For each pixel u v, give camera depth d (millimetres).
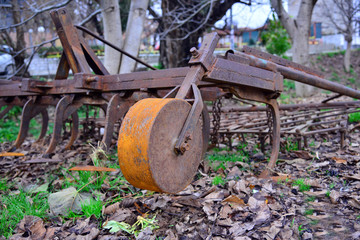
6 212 2682
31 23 12734
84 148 5398
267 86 3219
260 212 2490
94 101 4277
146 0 8172
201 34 14344
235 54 2973
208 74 2611
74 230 2420
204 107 3744
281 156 4332
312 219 2449
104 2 7547
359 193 2861
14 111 12430
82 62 4141
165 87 3314
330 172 3553
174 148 2223
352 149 4562
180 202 2760
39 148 5938
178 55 14039
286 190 3041
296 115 5938
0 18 10375
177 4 12945
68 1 7352
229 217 2471
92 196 2982
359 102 6695
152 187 2158
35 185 3459
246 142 5227
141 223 2455
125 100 3873
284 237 2160
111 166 3793
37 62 17000
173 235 2229
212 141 4188
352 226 2318
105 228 2422
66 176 3723
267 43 18750
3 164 4680
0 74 12594
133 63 8102
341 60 30016
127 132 2150
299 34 15789
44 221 2615
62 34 4191
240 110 5883
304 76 3904
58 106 4133
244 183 3041
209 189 2998
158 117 2096
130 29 8086
